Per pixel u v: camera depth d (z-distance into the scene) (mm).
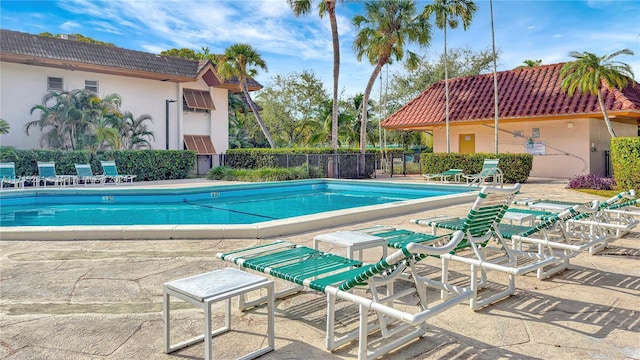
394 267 3363
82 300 4055
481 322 3566
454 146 22844
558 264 5125
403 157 23578
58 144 19406
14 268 5094
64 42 20688
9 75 19156
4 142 19078
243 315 3732
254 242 6520
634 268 5094
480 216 3953
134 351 3051
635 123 22625
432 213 9445
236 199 14891
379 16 21906
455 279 4695
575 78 16562
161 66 23453
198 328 3455
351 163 21609
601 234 6016
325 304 3992
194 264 5281
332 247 6180
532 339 3238
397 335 3314
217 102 26734
